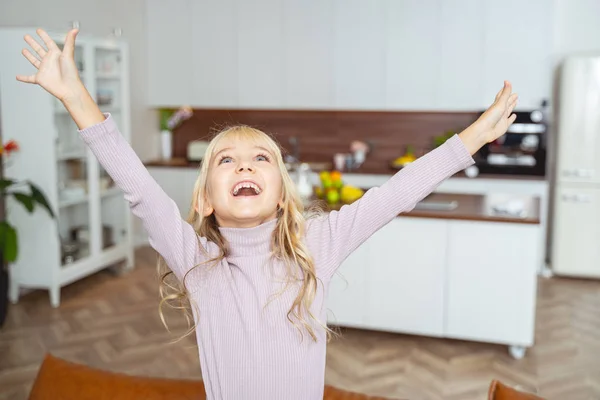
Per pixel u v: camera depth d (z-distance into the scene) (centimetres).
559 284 521
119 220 529
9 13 457
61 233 460
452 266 366
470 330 367
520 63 542
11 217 443
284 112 645
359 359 359
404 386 325
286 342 118
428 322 374
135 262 571
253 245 122
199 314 123
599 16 554
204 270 122
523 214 362
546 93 540
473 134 117
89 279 514
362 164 632
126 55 512
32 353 362
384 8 565
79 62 453
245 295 120
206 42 614
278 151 125
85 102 109
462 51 553
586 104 514
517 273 356
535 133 546
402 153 622
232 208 116
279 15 591
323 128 638
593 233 527
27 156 436
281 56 596
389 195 120
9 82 431
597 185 521
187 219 131
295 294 120
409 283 374
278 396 118
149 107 646
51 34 422
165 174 612
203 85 620
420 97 567
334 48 582
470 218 358
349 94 584
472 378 336
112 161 111
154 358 357
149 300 460
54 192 436
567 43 562
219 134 125
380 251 377
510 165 551
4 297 407
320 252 125
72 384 162
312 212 142
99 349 369
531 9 534
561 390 321
